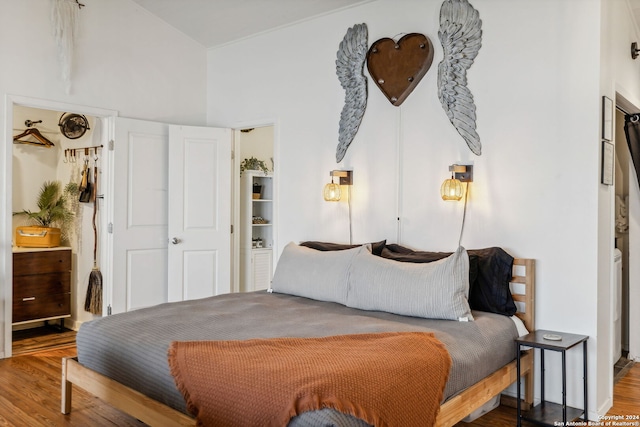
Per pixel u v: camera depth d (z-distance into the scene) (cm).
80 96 445
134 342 251
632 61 374
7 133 402
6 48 401
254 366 201
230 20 473
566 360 313
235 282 526
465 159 355
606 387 318
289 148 462
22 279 483
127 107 478
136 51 484
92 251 498
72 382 289
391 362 208
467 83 354
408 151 383
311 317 300
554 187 319
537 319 324
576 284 310
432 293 297
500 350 279
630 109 389
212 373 204
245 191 590
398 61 387
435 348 234
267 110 481
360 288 329
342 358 209
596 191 303
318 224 439
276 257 471
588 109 306
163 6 473
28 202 537
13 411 303
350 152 417
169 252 488
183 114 521
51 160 555
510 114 336
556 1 318
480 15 349
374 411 181
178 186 492
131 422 290
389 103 394
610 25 321
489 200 344
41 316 497
